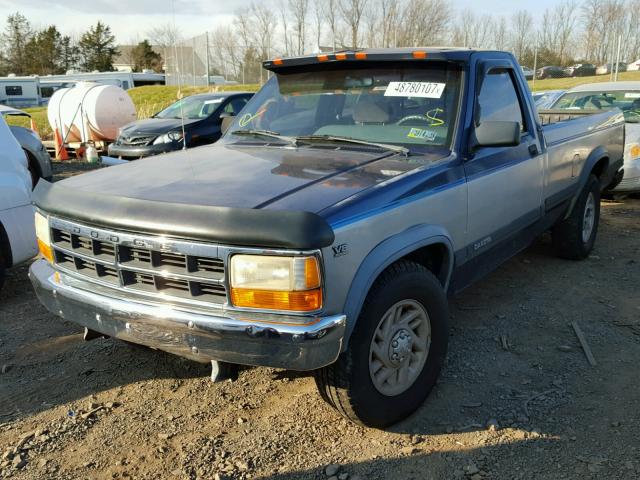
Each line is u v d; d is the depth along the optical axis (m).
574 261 5.81
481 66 3.80
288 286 2.37
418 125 3.61
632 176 8.02
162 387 3.56
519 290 5.05
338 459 2.86
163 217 2.51
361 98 3.83
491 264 4.07
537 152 4.44
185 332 2.53
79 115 14.77
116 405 3.37
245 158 3.39
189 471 2.79
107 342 4.15
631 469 2.74
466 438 3.00
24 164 5.14
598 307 4.66
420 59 3.66
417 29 34.28
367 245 2.69
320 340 2.41
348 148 3.55
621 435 2.99
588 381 3.54
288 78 4.23
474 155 3.59
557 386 3.48
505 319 4.46
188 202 2.58
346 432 3.07
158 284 2.61
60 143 15.19
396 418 3.07
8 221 4.80
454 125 3.53
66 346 4.11
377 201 2.77
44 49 76.38
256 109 4.25
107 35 77.25
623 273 5.45
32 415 3.27
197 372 3.73
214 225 2.40
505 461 2.82
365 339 2.73
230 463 2.84
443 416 3.20
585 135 5.45
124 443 3.01
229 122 4.54
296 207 2.53
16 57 77.56
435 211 3.18
